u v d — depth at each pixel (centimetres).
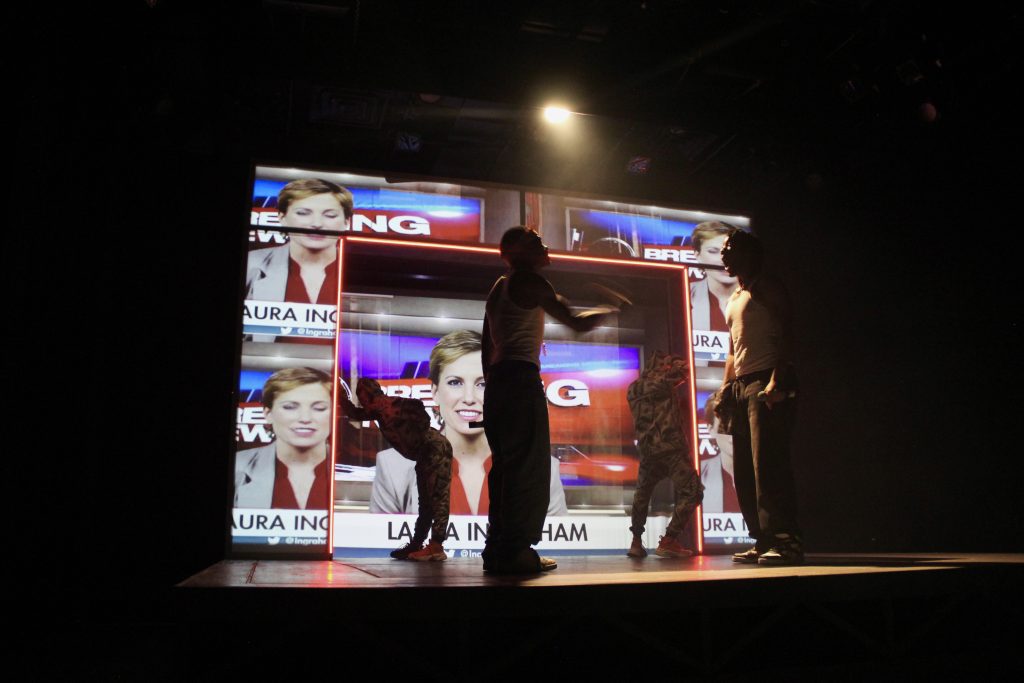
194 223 517
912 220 576
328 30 485
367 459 536
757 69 535
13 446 338
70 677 253
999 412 522
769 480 342
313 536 498
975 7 492
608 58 520
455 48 503
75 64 392
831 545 584
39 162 354
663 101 545
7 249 332
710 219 626
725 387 383
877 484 576
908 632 251
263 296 523
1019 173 514
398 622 195
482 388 570
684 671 216
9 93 336
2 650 328
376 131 571
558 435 588
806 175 607
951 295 550
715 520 574
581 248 589
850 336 603
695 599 217
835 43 518
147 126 497
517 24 491
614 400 602
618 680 209
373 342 558
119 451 473
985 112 533
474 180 581
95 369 429
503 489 279
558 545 565
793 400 354
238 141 543
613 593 208
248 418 504
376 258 559
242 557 484
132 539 465
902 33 507
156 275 503
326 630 189
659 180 645
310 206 544
